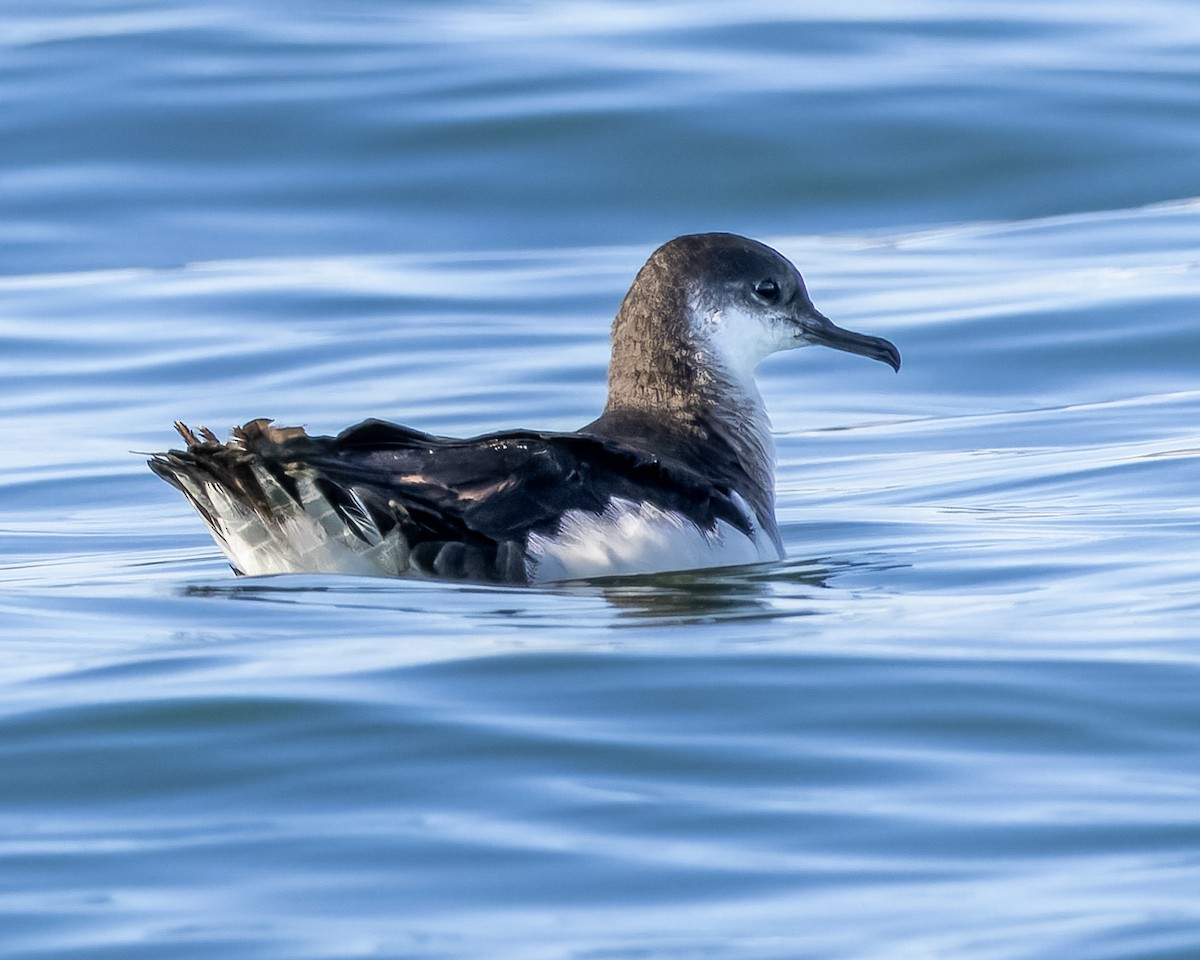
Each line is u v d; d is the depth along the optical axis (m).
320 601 12.24
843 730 9.77
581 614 12.02
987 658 10.88
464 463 13.02
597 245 27.09
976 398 21.25
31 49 32.72
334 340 23.16
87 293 25.22
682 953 7.37
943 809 8.75
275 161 28.94
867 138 29.25
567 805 8.82
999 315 23.41
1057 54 32.25
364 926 7.62
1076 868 8.12
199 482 12.80
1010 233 27.09
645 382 15.09
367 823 8.59
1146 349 22.14
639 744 9.52
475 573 12.81
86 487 18.12
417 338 23.16
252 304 24.62
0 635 11.77
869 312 23.80
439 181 28.50
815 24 33.50
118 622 12.02
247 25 33.91
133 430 20.14
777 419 20.97
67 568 14.83
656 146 29.08
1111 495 16.33
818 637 11.41
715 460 14.79
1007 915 7.66
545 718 9.87
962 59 31.88
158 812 8.77
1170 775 9.16
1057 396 21.05
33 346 23.20
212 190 28.33
